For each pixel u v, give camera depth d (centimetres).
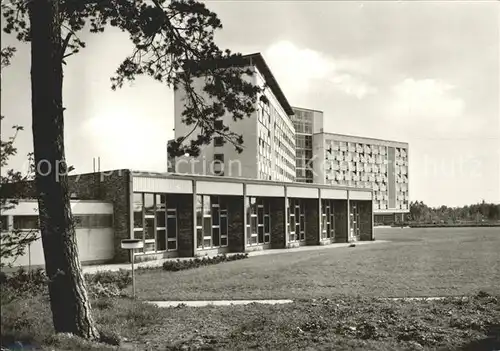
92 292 1444
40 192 921
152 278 2014
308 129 10588
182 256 3256
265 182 3853
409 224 9469
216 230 3556
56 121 942
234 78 1284
